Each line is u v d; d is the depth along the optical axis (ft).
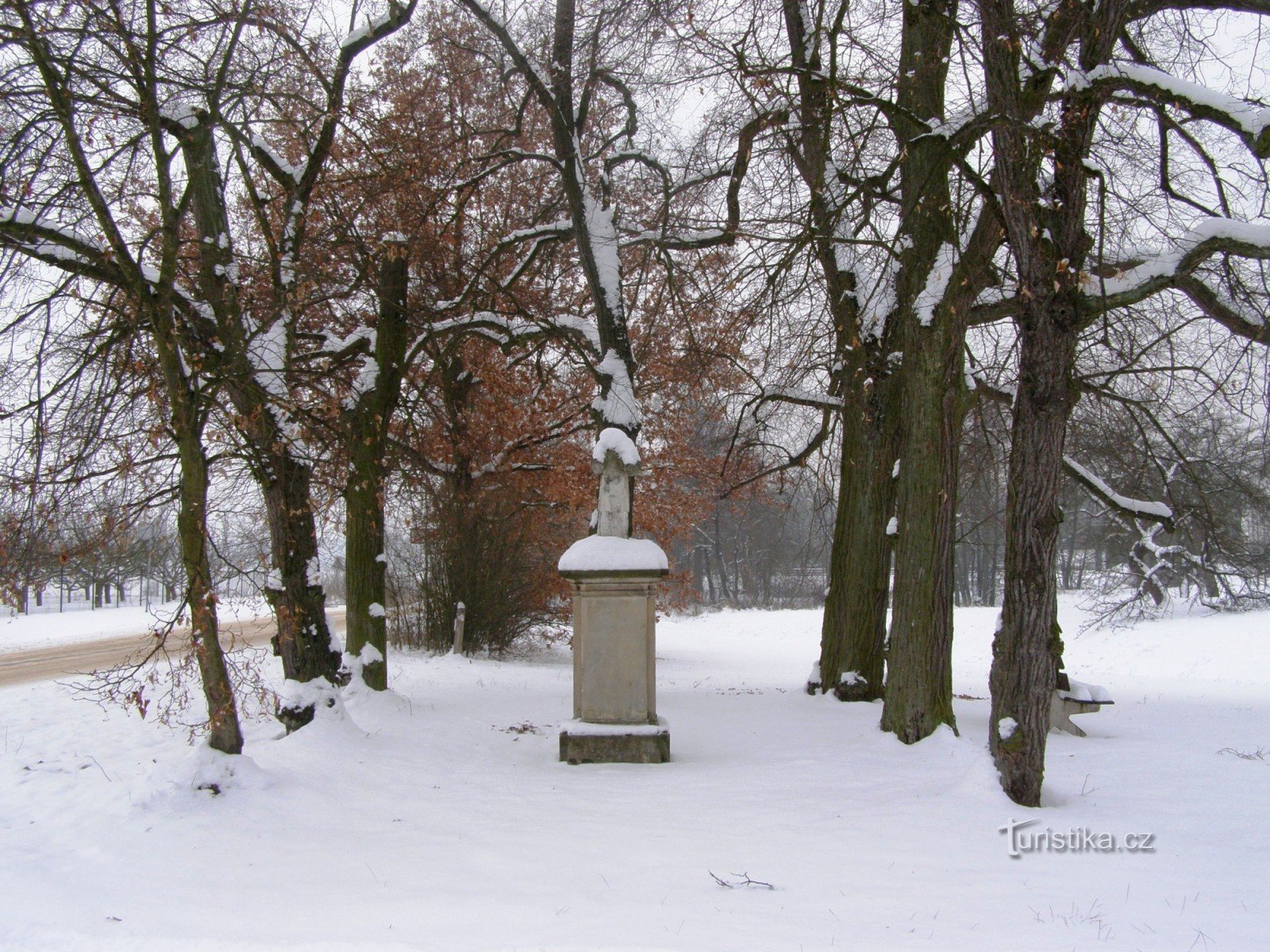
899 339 40.06
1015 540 24.06
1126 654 85.51
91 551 27.14
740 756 31.22
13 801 24.20
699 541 166.40
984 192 25.48
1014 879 17.66
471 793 25.89
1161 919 15.19
